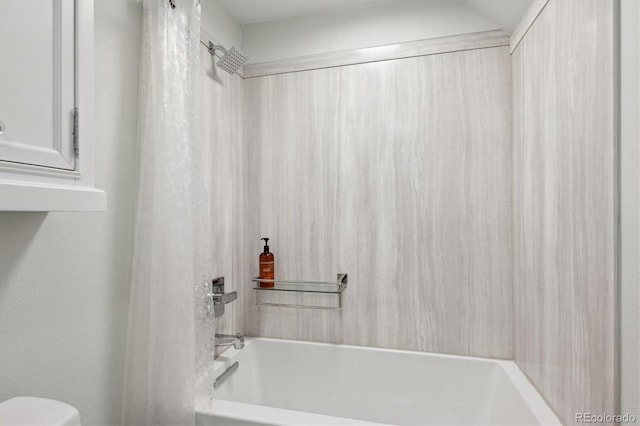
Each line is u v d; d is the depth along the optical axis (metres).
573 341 1.07
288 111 1.99
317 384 1.89
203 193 1.39
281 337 2.00
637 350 0.79
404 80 1.81
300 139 1.97
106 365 1.13
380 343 1.86
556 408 1.20
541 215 1.32
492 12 1.63
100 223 1.11
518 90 1.57
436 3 1.77
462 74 1.73
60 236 0.99
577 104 1.03
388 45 1.83
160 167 1.23
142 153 1.22
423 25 1.79
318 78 1.94
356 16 1.89
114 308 1.17
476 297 1.72
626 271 0.82
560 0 1.14
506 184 1.68
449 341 1.76
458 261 1.74
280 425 1.19
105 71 1.13
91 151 0.80
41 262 0.93
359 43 1.88
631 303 0.81
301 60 1.96
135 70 1.25
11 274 0.86
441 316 1.77
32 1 0.68
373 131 1.86
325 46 1.93
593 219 0.94
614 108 0.84
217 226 1.77
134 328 1.21
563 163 1.12
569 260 1.09
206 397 1.34
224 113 1.85
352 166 1.89
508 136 1.67
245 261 2.04
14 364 0.87
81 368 1.05
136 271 1.21
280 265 2.00
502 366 1.61
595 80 0.92
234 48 1.58
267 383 1.95
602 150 0.90
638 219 0.78
